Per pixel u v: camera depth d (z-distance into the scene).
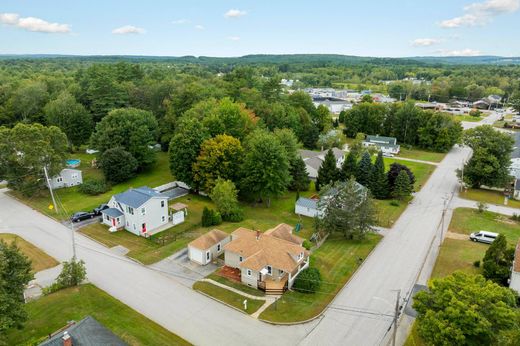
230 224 50.91
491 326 23.64
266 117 90.50
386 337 29.31
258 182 56.47
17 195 59.50
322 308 32.81
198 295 34.44
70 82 123.62
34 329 28.69
